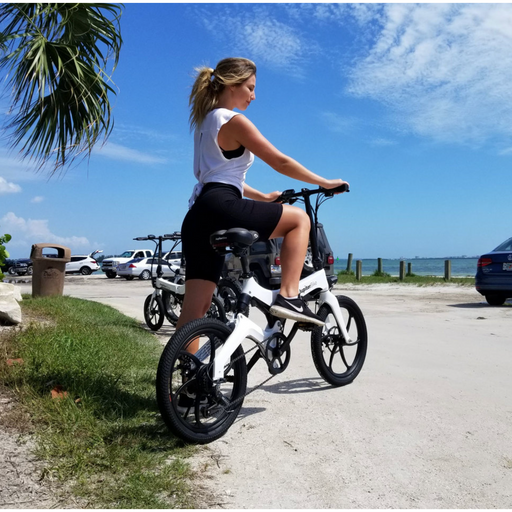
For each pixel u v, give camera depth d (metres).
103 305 10.04
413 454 2.83
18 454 2.52
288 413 3.52
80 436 2.76
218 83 3.17
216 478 2.51
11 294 5.84
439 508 2.26
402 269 21.44
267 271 10.88
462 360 5.25
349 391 4.06
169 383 2.75
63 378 3.51
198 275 3.17
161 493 2.31
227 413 3.09
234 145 3.08
